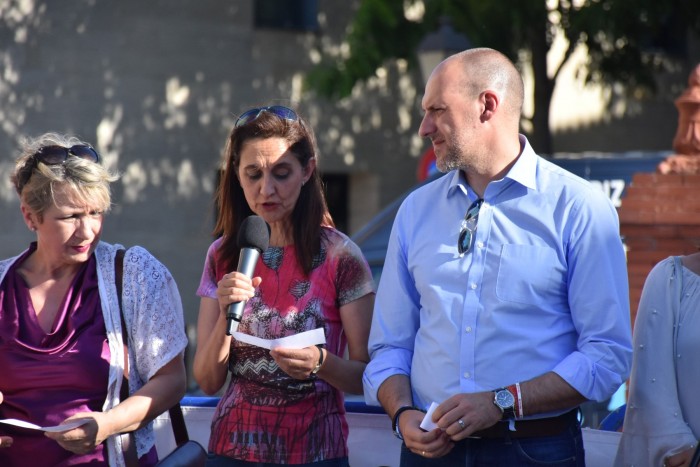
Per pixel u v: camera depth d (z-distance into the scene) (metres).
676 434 4.81
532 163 4.77
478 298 4.70
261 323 5.00
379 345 5.01
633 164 12.02
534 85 16.52
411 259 4.95
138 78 17.61
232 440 4.99
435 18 14.68
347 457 5.11
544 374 4.56
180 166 17.92
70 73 17.14
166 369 5.04
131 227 17.55
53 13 17.00
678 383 4.92
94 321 4.96
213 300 5.24
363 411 5.64
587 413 6.78
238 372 5.05
